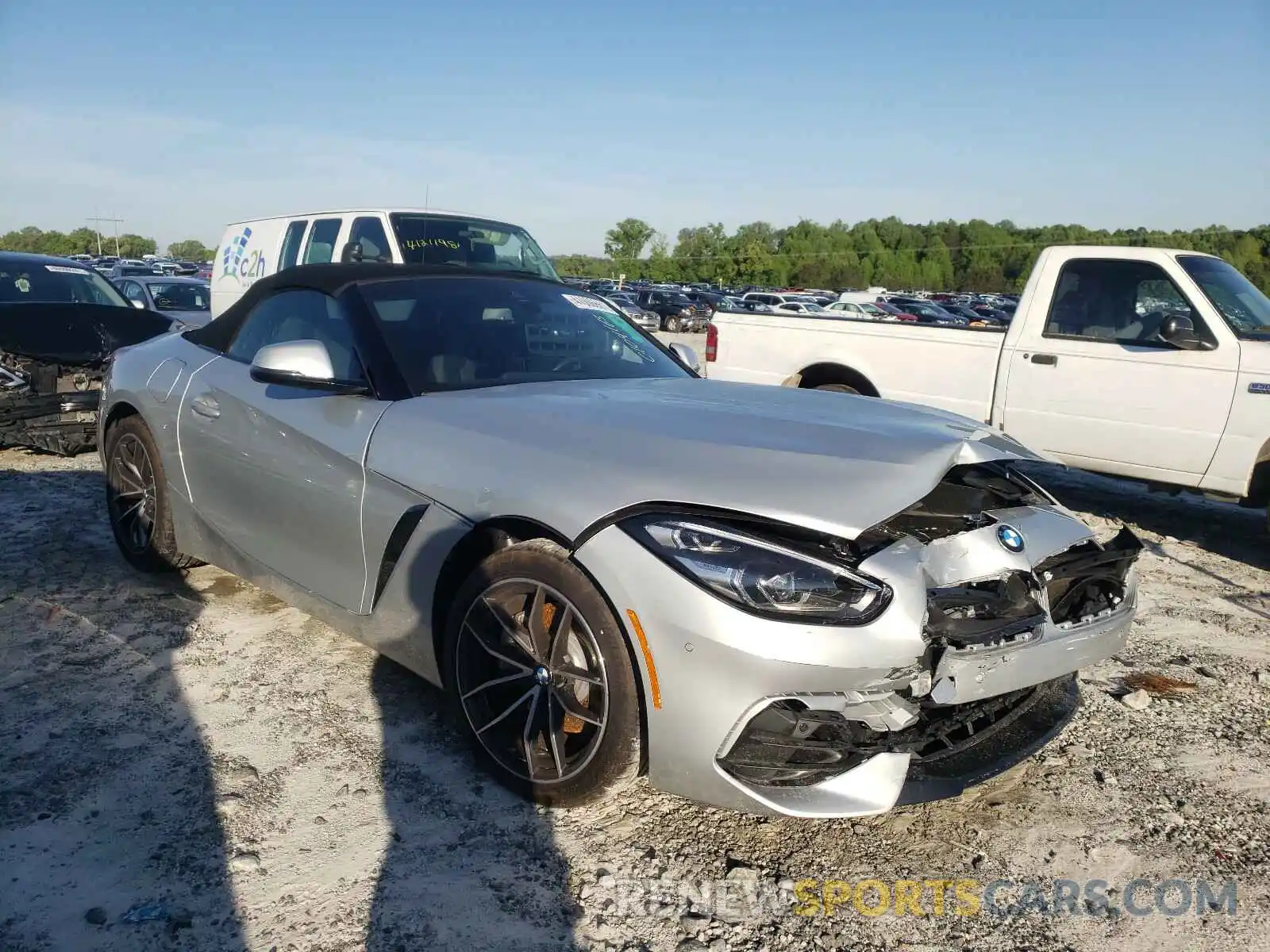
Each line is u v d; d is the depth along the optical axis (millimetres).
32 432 6645
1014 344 6488
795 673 2213
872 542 2416
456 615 2740
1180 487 6035
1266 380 5547
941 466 2543
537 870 2396
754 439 2631
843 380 7230
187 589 4250
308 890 2281
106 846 2406
